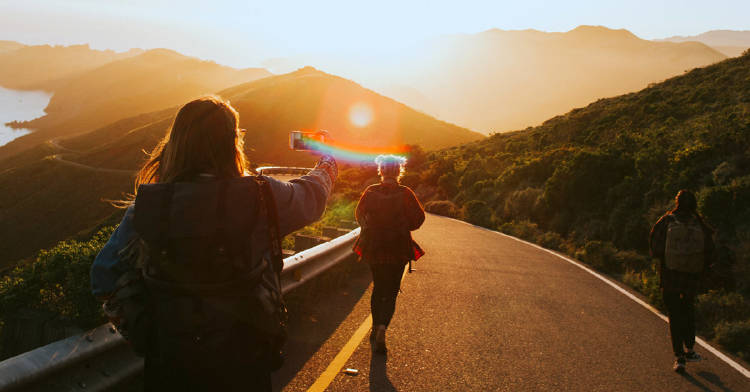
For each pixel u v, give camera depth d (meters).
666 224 5.73
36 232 101.06
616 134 31.73
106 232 4.66
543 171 25.47
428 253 12.17
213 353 1.63
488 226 22.61
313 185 1.98
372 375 4.63
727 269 8.57
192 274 1.62
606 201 17.11
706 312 7.76
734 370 5.57
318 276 7.46
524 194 21.70
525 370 5.04
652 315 7.75
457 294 8.06
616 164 18.17
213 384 1.66
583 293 8.93
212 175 1.73
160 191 1.65
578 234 16.75
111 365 3.24
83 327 3.53
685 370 5.39
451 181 37.66
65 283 3.74
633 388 4.82
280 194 1.80
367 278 8.72
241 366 1.68
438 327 6.25
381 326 5.17
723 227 10.91
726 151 14.83
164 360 1.67
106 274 1.69
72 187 113.75
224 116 1.80
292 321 6.09
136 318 1.70
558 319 7.07
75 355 2.89
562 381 4.82
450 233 17.45
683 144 18.11
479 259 11.78
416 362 5.04
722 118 20.55
